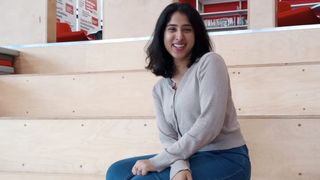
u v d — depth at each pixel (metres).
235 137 1.31
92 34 5.43
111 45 2.98
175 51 1.35
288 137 1.72
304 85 2.02
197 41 1.37
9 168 2.12
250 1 2.87
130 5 3.15
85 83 2.40
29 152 2.09
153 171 1.25
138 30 3.13
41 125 2.08
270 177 1.74
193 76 1.31
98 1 8.32
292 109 2.03
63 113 2.45
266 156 1.75
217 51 2.72
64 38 3.56
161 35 1.41
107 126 1.98
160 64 1.42
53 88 2.46
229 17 9.51
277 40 2.63
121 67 2.95
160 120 1.44
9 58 3.12
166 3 3.06
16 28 3.34
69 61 3.08
